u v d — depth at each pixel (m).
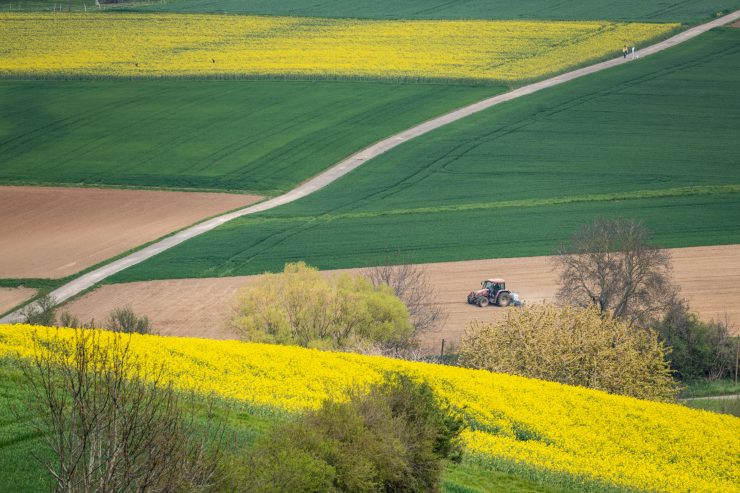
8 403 98.25
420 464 92.50
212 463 67.69
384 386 96.69
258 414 119.31
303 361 149.38
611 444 131.25
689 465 127.19
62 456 62.09
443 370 155.88
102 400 64.75
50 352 91.69
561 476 116.62
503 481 114.12
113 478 60.66
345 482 83.69
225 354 147.75
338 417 87.44
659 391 178.50
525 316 183.00
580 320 180.75
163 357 138.75
